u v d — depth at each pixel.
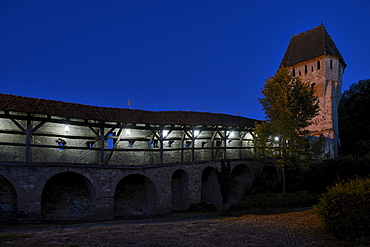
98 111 19.44
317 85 32.88
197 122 22.97
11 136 17.47
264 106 22.88
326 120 31.92
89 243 8.91
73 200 17.59
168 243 8.98
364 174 20.11
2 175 14.45
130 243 8.95
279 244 8.70
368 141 34.12
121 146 21.95
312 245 8.43
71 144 19.81
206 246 8.64
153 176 19.77
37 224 14.86
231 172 24.50
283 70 22.89
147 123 20.30
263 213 18.19
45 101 17.69
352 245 8.18
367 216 8.53
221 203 22.45
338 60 33.50
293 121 20.67
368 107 39.31
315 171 22.16
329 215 9.15
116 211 19.23
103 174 17.69
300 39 37.03
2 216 14.89
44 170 15.59
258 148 22.14
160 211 19.75
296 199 20.16
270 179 26.64
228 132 26.52
